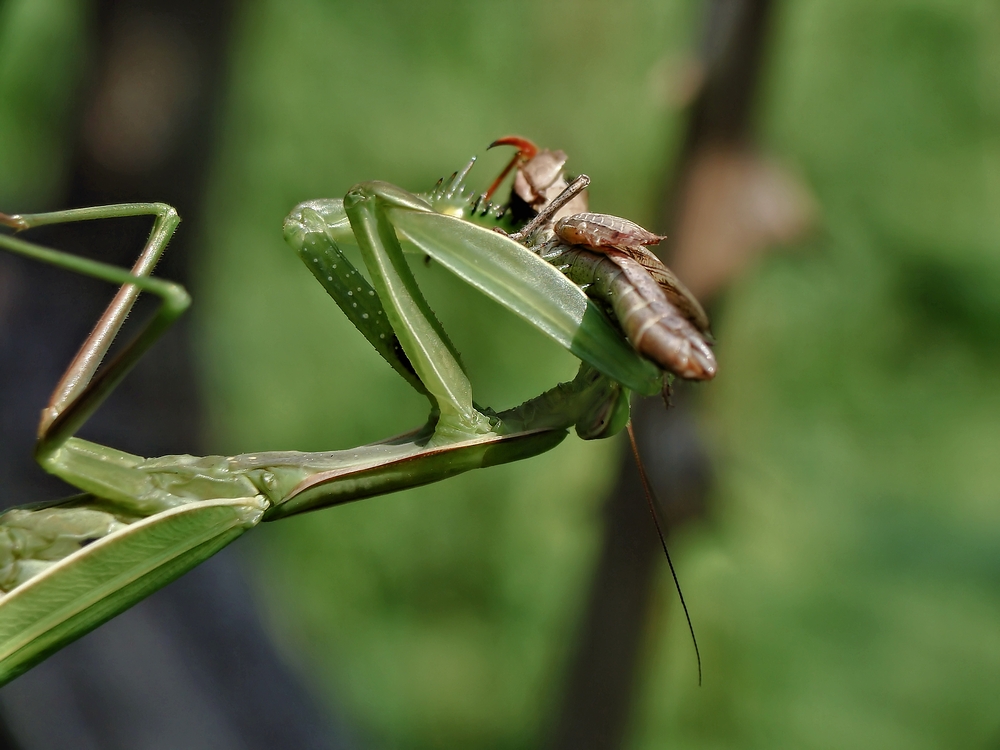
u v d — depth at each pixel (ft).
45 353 1.13
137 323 1.24
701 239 1.01
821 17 2.74
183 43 1.25
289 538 1.94
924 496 2.25
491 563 1.96
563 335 0.81
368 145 2.51
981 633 1.83
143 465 0.83
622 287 0.81
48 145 1.98
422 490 2.04
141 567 0.82
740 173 1.01
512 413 0.84
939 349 2.69
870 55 2.88
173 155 1.27
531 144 0.86
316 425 2.13
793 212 1.02
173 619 1.09
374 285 0.82
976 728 1.74
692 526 1.05
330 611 1.86
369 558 1.95
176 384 1.26
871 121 2.88
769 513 1.95
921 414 2.54
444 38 2.61
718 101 1.01
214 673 1.08
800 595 1.89
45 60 2.01
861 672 1.81
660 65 1.02
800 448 2.32
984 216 2.84
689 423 1.03
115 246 1.24
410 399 2.20
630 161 2.20
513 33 2.55
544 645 1.84
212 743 1.03
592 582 1.11
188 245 1.30
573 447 2.06
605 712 1.12
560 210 0.84
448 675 1.81
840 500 2.13
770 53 1.01
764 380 2.39
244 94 1.99
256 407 2.10
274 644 1.16
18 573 0.82
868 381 2.55
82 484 0.82
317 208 0.83
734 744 1.74
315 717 1.11
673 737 1.76
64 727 1.01
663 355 0.80
